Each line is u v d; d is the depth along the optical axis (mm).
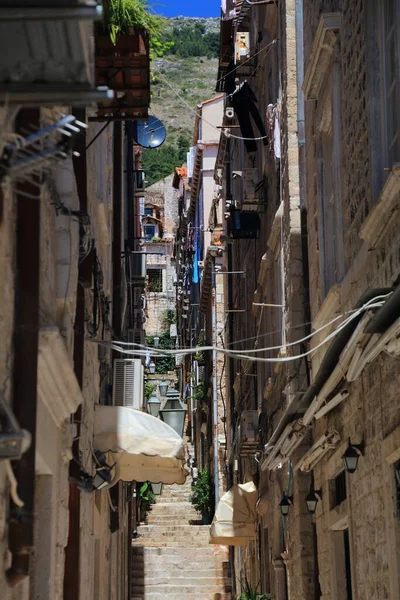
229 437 34250
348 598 14000
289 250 17922
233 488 25422
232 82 27672
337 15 13266
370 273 10961
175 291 80562
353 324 10391
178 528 35094
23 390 5738
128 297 25109
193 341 54594
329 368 12023
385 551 10422
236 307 32125
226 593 30250
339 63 13531
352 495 12344
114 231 19266
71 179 8219
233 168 30594
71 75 4570
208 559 31766
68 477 9133
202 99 165750
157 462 13250
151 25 10219
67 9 4273
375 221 10297
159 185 89875
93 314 11430
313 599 16828
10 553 5535
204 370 46375
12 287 5797
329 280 14578
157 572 31016
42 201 6656
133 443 12695
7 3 4266
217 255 39406
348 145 12516
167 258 83812
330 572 14320
